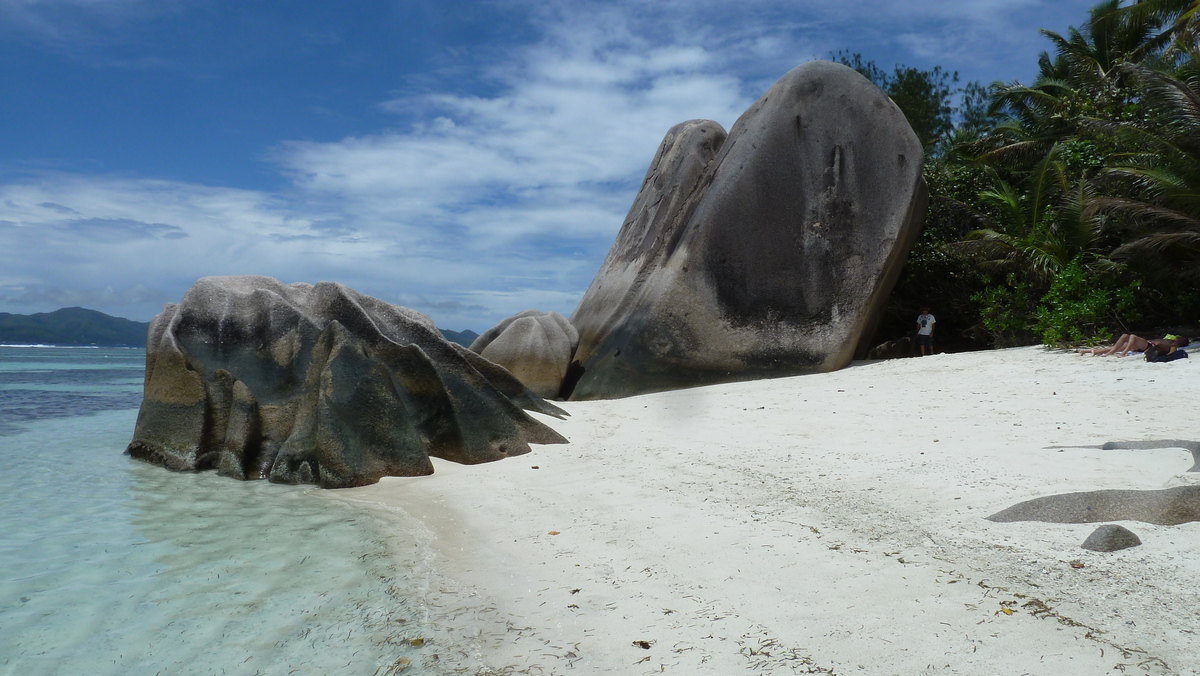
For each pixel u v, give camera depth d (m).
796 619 3.50
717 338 14.62
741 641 3.34
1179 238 14.59
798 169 15.48
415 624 3.77
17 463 8.50
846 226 15.04
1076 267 15.26
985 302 18.55
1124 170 15.59
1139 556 3.86
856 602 3.62
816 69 16.16
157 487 7.26
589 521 5.38
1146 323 16.92
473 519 5.73
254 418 8.09
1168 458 5.67
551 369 15.23
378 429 7.64
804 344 14.52
